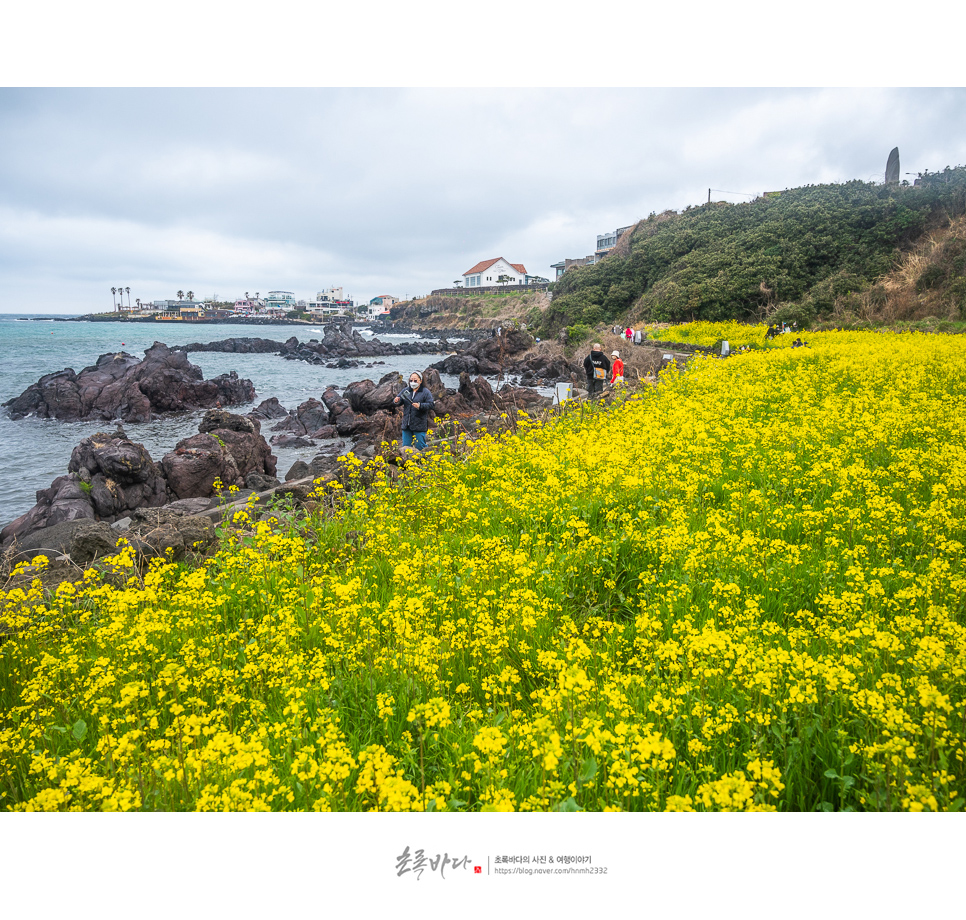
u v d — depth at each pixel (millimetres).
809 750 3463
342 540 7598
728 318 50031
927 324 33781
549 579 5809
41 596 6008
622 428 11688
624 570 6156
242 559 6570
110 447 16953
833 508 6867
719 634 4133
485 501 8461
